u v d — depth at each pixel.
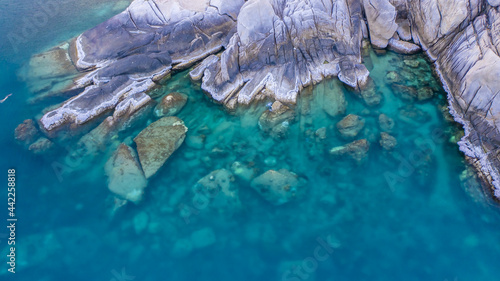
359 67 13.11
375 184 10.48
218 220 10.02
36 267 9.27
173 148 11.43
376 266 9.01
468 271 8.84
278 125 12.06
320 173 10.79
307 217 9.97
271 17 12.99
